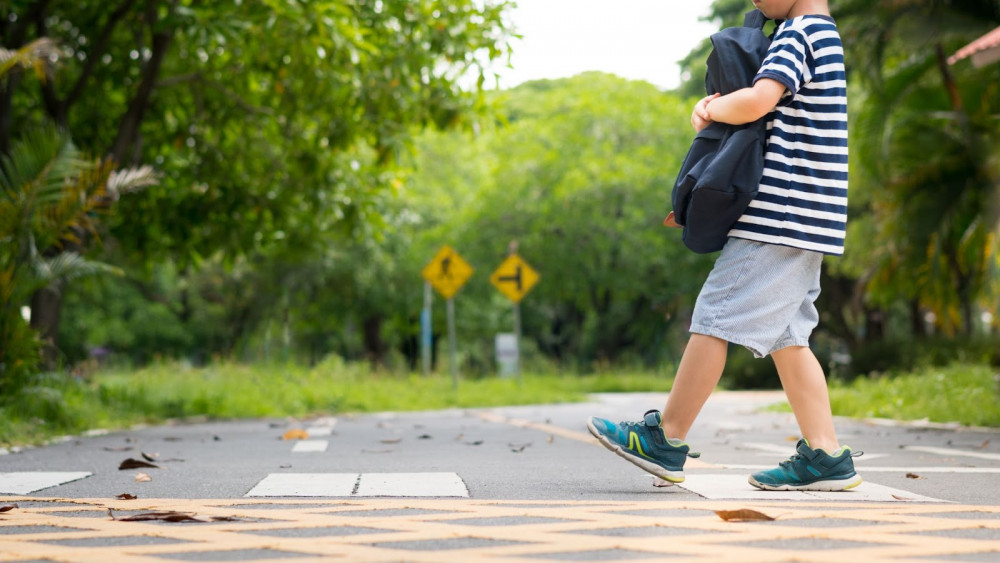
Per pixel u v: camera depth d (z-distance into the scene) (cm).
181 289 5484
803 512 417
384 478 594
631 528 381
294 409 1855
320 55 1516
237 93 1981
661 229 4462
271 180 2039
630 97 4803
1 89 1644
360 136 1805
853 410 1636
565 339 5794
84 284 1719
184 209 2039
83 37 1981
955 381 1669
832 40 507
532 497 500
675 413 520
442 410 2067
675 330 5559
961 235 2289
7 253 1245
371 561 312
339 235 2136
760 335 497
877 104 2245
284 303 4922
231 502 471
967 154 2236
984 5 1952
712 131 506
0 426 1058
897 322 5338
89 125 2045
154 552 332
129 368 2569
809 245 495
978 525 388
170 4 1529
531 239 4619
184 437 1142
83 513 437
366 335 5109
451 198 5147
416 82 1762
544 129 4809
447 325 5006
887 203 2334
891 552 325
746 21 541
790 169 498
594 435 522
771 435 1145
